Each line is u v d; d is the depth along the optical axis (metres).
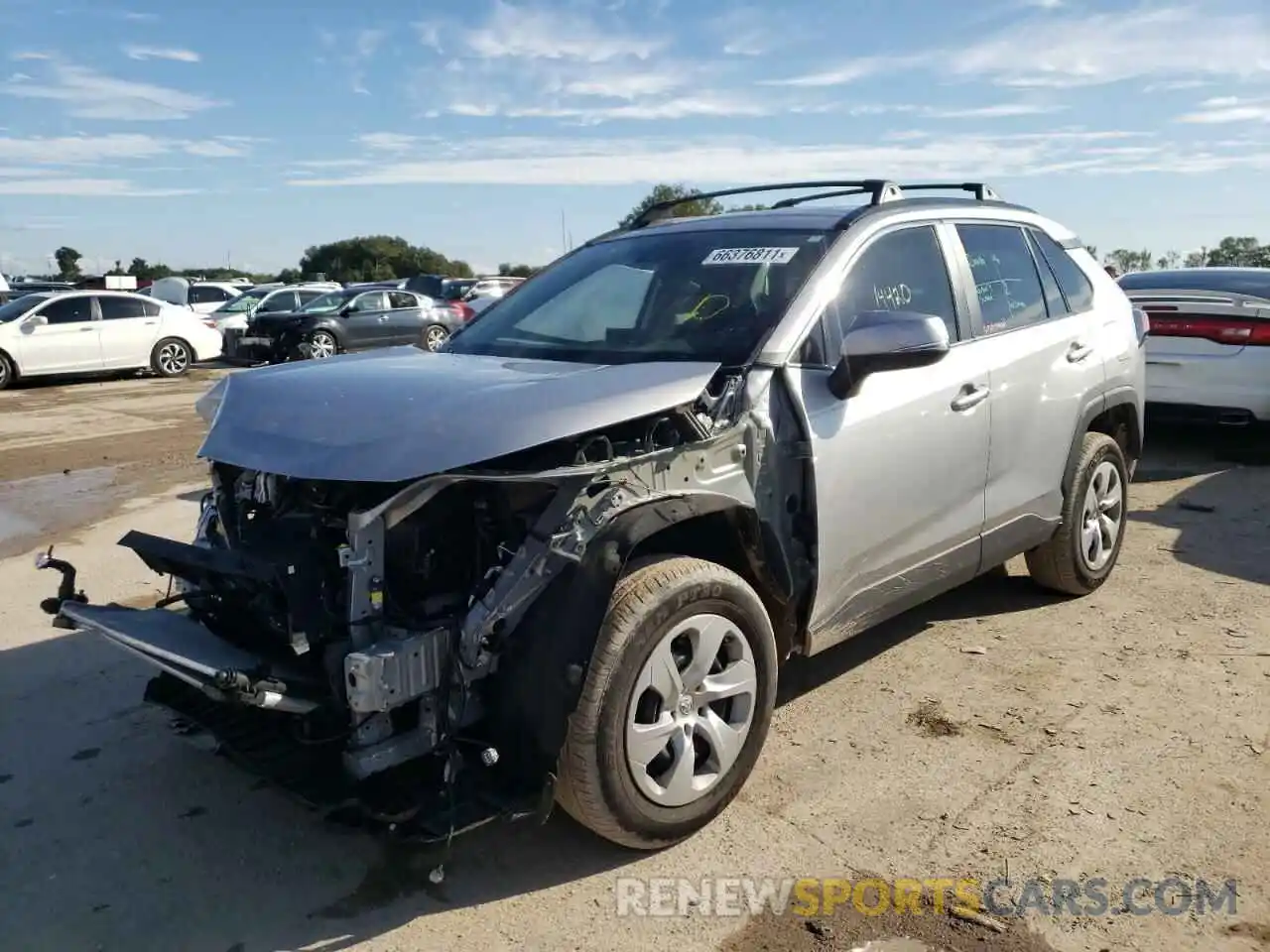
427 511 2.90
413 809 2.72
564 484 2.86
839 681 4.30
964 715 3.98
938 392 3.97
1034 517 4.67
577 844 3.21
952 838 3.17
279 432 3.07
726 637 3.18
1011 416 4.38
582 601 2.76
